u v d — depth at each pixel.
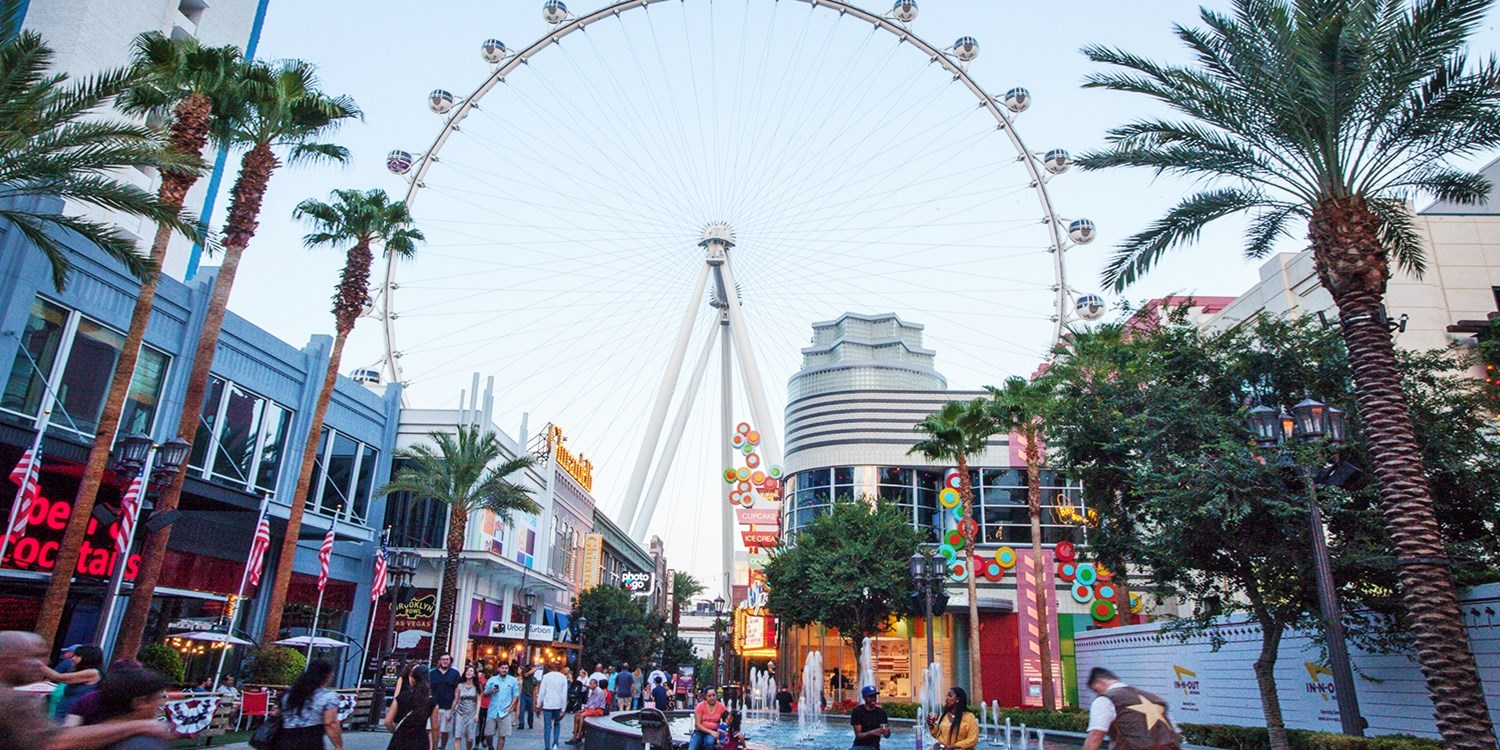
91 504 21.00
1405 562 16.08
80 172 19.28
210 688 29.20
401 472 41.59
